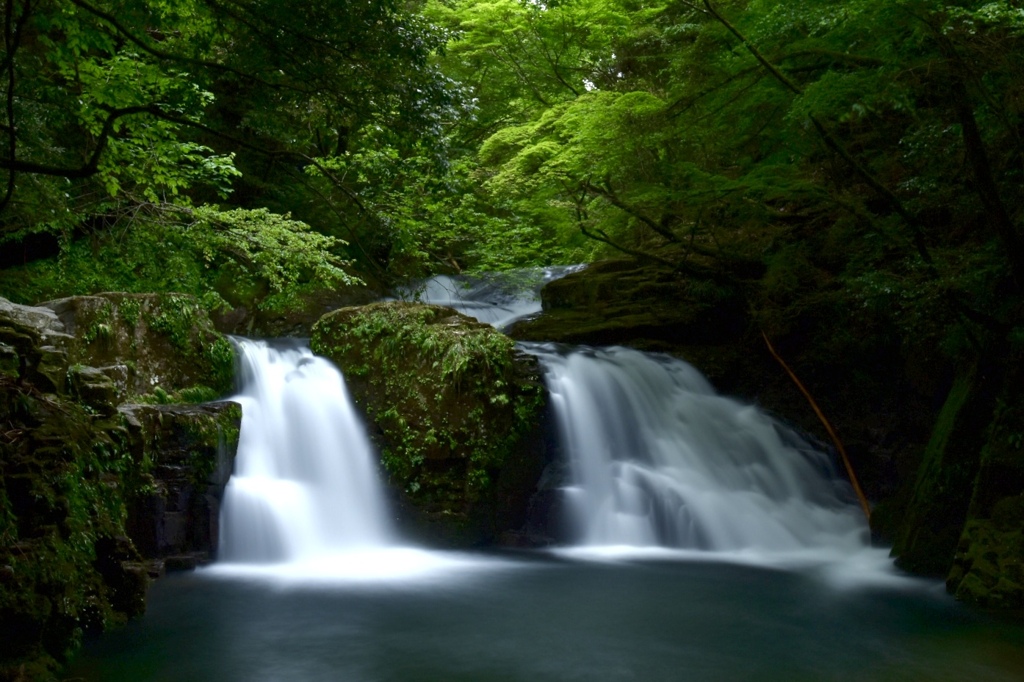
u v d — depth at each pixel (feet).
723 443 45.62
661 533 40.40
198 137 53.42
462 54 69.15
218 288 56.29
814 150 44.91
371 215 35.76
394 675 20.89
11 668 17.79
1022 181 34.99
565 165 51.98
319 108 46.73
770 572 34.47
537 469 40.91
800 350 50.85
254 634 23.91
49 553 19.51
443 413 38.11
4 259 49.65
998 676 21.65
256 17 24.23
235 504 33.55
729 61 43.47
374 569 33.22
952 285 33.76
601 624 26.04
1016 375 32.01
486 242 67.67
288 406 38.55
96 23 26.96
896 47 32.81
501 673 21.22
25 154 30.73
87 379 26.40
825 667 22.22
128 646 22.16
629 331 51.85
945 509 34.24
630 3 68.64
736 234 57.82
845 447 47.21
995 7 27.61
